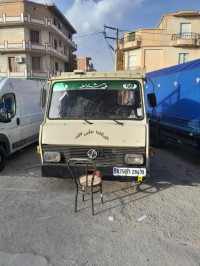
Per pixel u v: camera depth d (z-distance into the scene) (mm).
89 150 3865
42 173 4008
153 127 9828
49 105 4438
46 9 30688
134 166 3807
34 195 4238
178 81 7656
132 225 3309
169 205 3904
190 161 7531
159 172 6250
